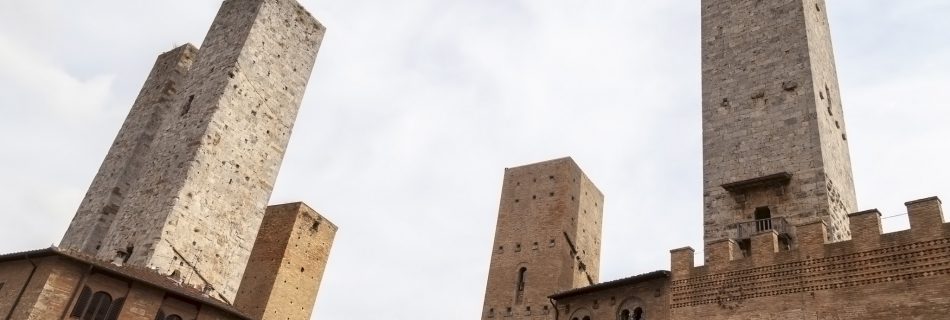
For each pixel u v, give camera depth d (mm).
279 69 53500
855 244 26859
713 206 36688
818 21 42281
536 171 60156
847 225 34750
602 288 39406
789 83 37719
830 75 41344
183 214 43469
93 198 53812
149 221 43625
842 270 26750
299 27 56438
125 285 33188
